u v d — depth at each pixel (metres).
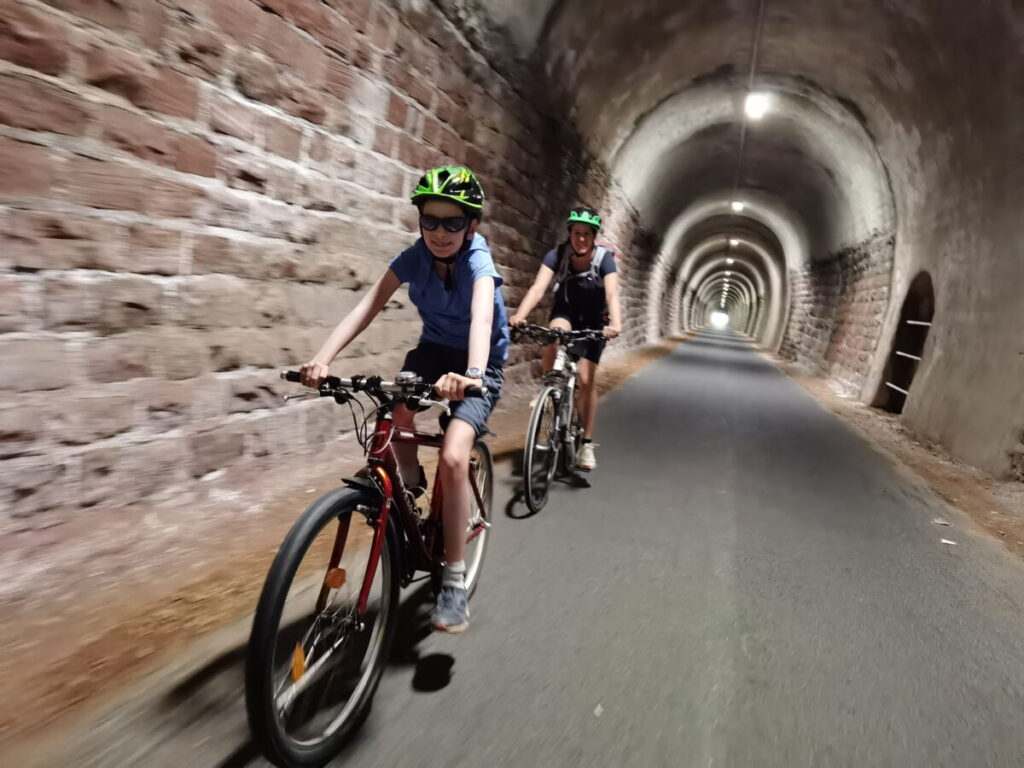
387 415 2.33
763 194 21.91
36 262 2.79
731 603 3.31
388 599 2.28
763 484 5.71
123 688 2.23
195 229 3.57
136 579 2.93
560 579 3.43
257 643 1.70
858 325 15.08
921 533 4.71
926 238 10.43
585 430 5.43
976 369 7.82
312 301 4.59
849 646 2.96
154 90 3.24
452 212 2.43
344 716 2.07
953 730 2.39
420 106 5.77
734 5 9.24
